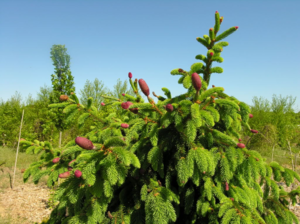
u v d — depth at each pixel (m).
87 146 1.29
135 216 1.95
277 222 2.34
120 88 16.56
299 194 2.66
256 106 15.19
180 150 1.84
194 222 2.05
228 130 2.22
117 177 1.42
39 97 19.59
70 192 1.62
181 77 2.14
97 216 1.68
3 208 5.11
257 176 1.70
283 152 10.16
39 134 10.97
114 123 2.21
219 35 2.16
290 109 14.12
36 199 5.68
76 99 2.14
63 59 22.16
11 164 8.51
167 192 1.72
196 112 1.47
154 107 1.78
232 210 1.74
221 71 2.05
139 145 1.97
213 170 1.74
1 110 13.09
